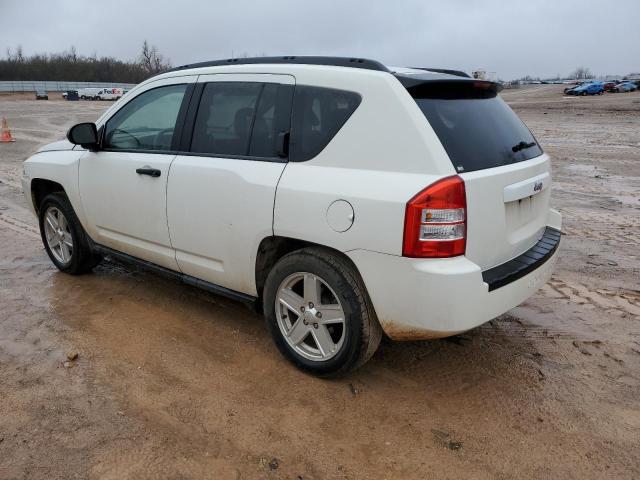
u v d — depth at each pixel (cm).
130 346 378
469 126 312
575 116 2844
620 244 627
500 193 302
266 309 351
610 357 374
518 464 272
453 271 276
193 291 475
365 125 300
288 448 280
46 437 283
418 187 277
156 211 397
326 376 335
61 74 8725
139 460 269
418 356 372
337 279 309
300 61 343
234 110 361
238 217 345
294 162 326
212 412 307
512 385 339
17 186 957
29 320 415
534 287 333
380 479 261
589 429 299
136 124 421
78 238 483
